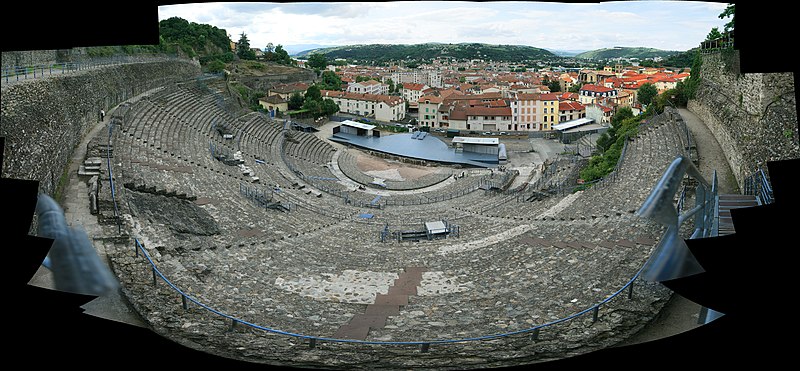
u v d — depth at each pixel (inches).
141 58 2709.2
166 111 2134.6
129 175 1194.0
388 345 588.7
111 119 1646.2
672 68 6378.0
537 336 574.9
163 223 1030.4
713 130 1552.7
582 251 930.7
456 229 1414.9
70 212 956.0
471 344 585.6
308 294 797.2
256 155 2309.3
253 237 1134.4
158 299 673.6
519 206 1668.3
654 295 645.3
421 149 3602.4
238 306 698.8
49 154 1028.5
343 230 1401.3
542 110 4633.4
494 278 867.4
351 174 2758.4
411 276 904.3
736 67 1424.7
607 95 4835.1
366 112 5123.0
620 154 1764.3
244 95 4133.9
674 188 412.5
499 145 3567.9
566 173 2237.9
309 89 4682.6
